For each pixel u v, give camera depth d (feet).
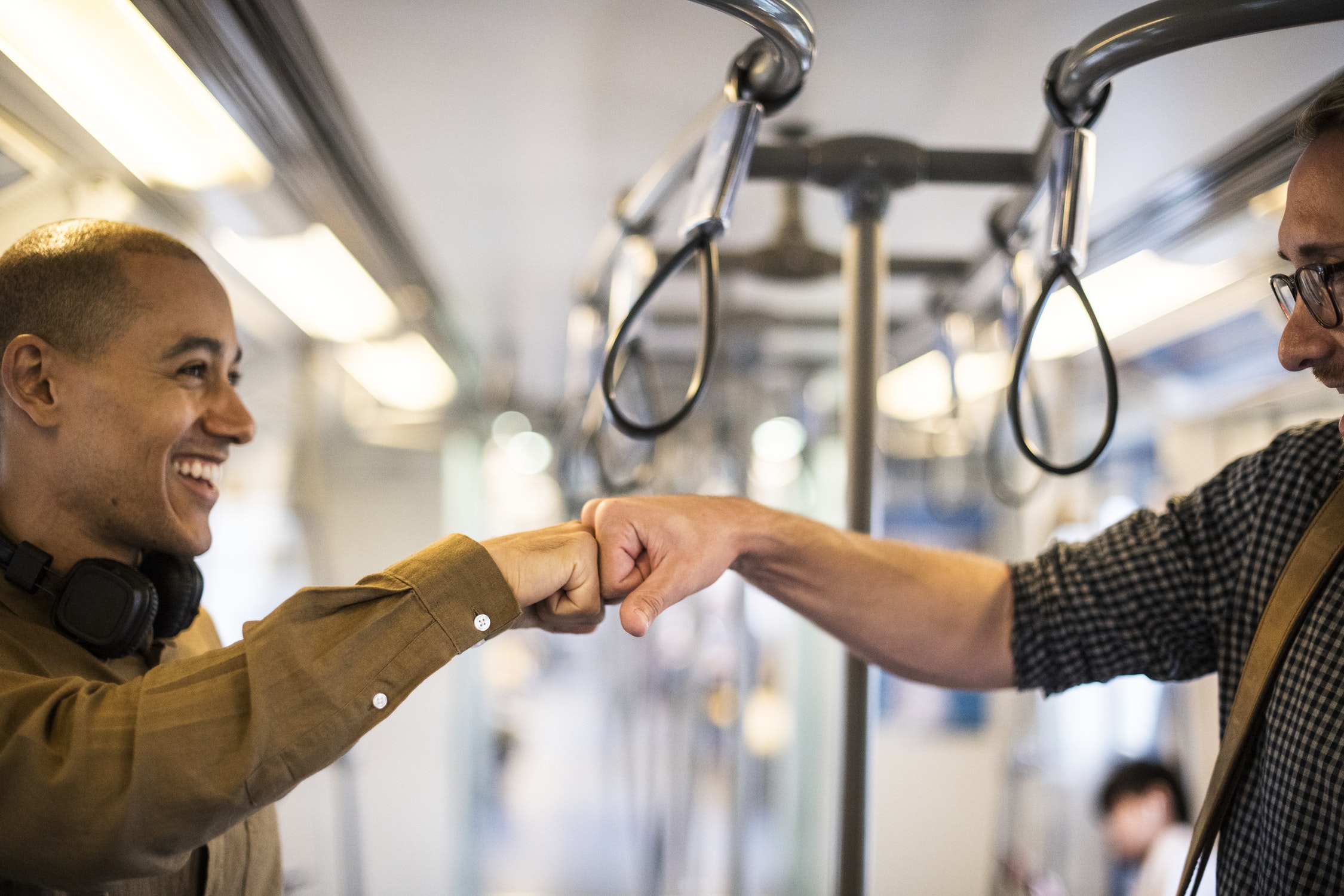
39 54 4.05
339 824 13.07
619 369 6.38
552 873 19.25
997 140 5.74
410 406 14.53
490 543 2.95
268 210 6.29
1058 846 11.90
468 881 16.07
